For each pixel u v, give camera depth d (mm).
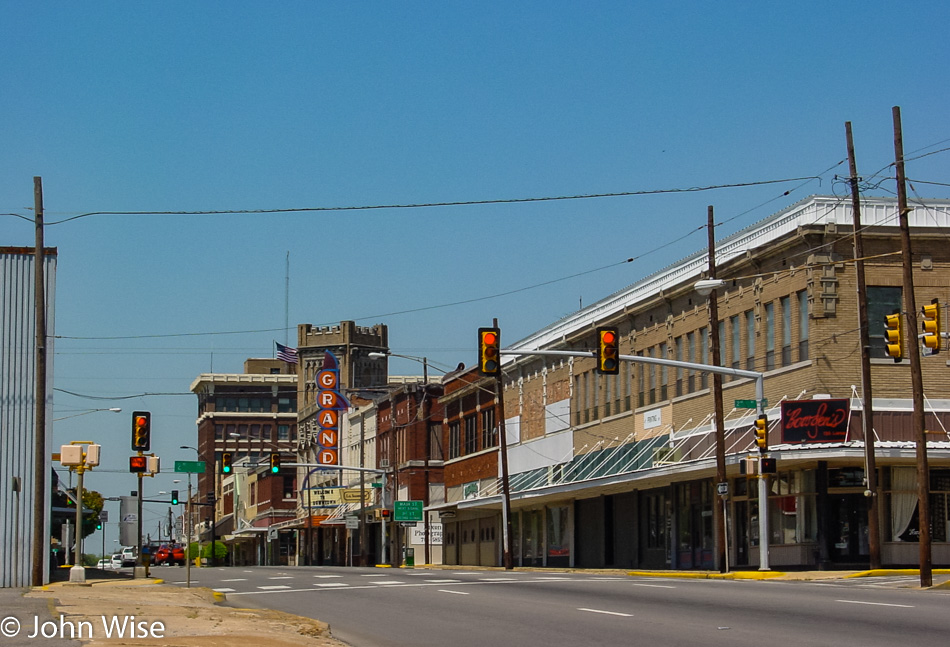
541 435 66562
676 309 53031
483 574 44094
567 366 63562
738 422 46594
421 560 82312
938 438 41875
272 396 165500
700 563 48812
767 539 39531
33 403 35344
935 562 41812
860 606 22344
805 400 41094
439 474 83375
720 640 17688
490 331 32312
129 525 45750
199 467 37438
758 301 46625
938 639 17203
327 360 105000
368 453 95375
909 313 32125
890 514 41875
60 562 70000
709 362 49938
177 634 18469
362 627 22047
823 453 40344
